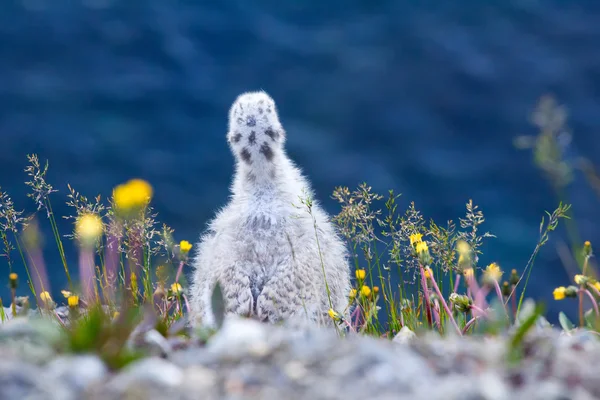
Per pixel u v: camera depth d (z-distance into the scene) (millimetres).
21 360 7680
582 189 59188
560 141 12211
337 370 7531
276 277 14078
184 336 10148
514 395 7246
